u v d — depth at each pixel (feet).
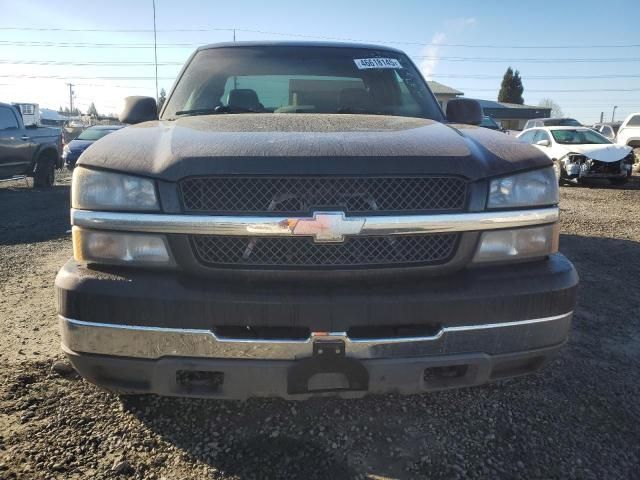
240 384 6.90
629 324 12.70
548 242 7.54
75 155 57.21
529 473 7.30
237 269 6.76
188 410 8.63
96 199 6.99
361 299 6.66
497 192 7.21
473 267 7.24
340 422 8.34
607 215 29.37
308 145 7.14
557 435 8.16
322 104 11.24
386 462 7.45
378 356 6.84
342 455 7.57
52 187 44.52
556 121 80.18
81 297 6.79
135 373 6.99
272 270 6.75
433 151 7.26
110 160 7.14
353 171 6.78
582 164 43.86
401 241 6.95
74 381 9.61
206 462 7.41
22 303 13.97
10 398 8.96
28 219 27.76
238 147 7.08
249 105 11.22
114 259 6.95
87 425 8.25
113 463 7.38
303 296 6.64
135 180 6.89
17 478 7.01
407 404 8.87
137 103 11.37
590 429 8.34
